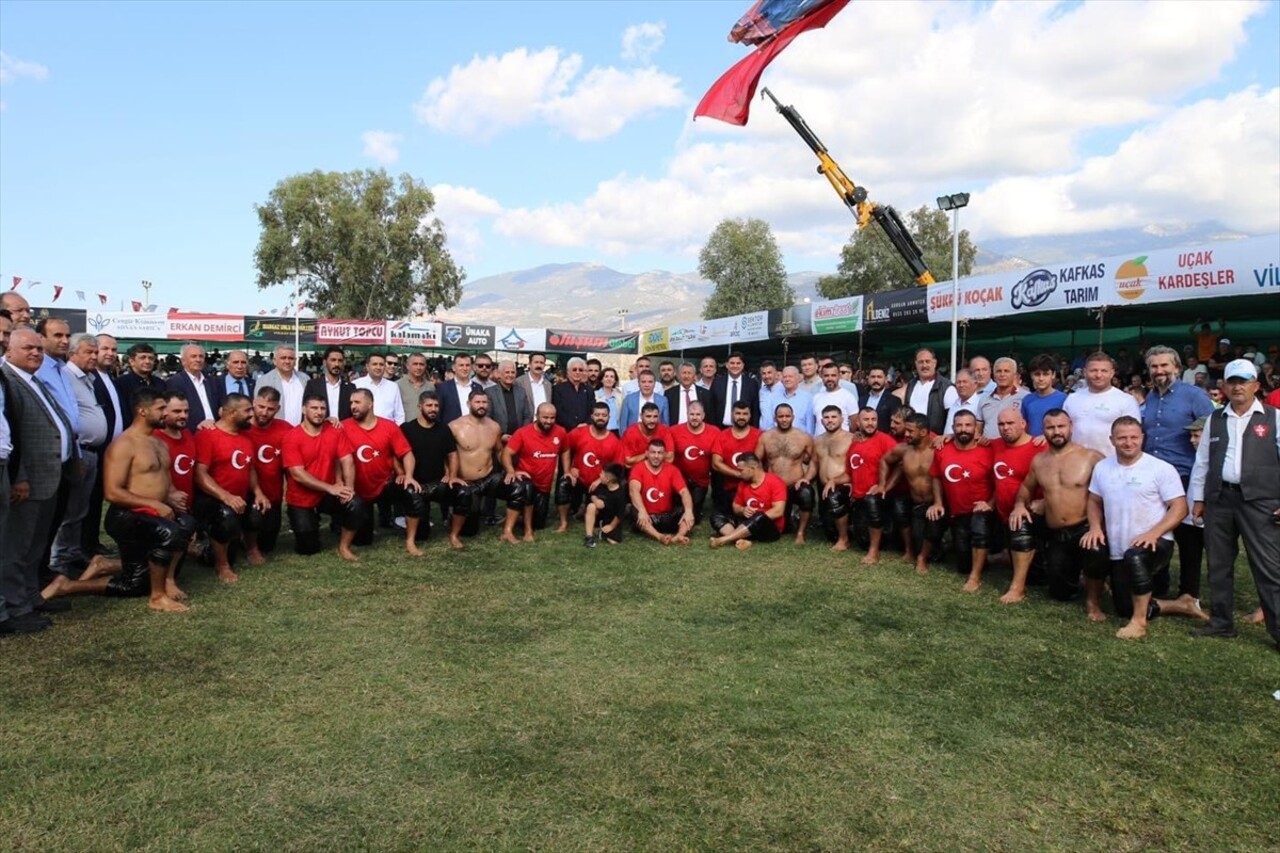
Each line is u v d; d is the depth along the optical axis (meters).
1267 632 4.89
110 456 5.07
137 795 2.88
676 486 7.63
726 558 6.89
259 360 25.72
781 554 7.09
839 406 8.27
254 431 6.51
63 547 5.85
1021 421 5.88
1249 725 3.58
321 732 3.41
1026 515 5.66
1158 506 4.98
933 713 3.67
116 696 3.73
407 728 3.46
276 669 4.11
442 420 8.09
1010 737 3.44
